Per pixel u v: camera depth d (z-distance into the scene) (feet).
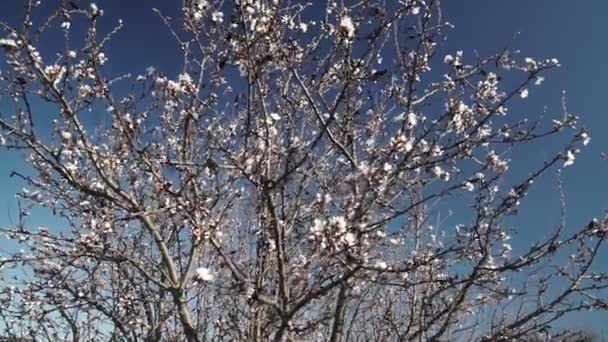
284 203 15.33
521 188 14.79
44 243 17.28
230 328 16.85
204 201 15.57
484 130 15.43
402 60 14.96
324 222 12.45
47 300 19.24
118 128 15.87
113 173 17.10
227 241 18.01
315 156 16.89
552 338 15.81
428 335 17.42
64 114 15.23
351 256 13.26
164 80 16.30
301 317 16.72
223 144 16.55
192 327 15.98
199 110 16.81
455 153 14.07
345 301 15.52
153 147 17.04
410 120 13.65
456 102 14.29
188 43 16.88
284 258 15.12
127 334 18.49
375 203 14.07
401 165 13.43
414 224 17.44
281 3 16.05
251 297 14.12
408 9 14.78
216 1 16.20
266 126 14.34
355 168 14.10
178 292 16.05
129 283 19.88
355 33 15.02
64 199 18.28
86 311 19.94
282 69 16.42
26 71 15.28
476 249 15.72
